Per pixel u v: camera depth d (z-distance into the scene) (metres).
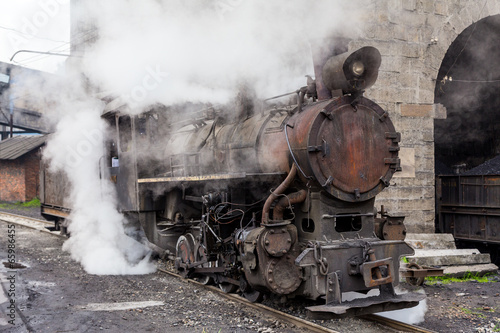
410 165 10.08
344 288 5.10
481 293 6.85
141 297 6.57
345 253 5.14
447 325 5.28
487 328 5.16
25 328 5.07
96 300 6.39
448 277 7.78
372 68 5.43
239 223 6.68
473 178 10.33
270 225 5.19
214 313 5.74
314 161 5.16
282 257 5.30
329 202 5.38
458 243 10.93
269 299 6.09
